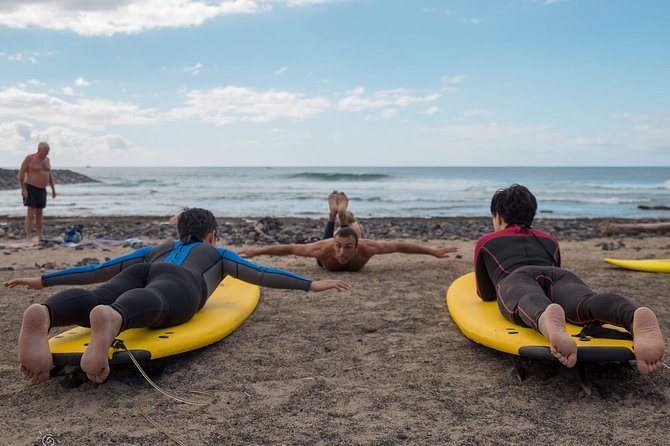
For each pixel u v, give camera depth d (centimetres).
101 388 358
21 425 308
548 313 337
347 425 306
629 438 290
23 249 1084
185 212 505
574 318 377
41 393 353
